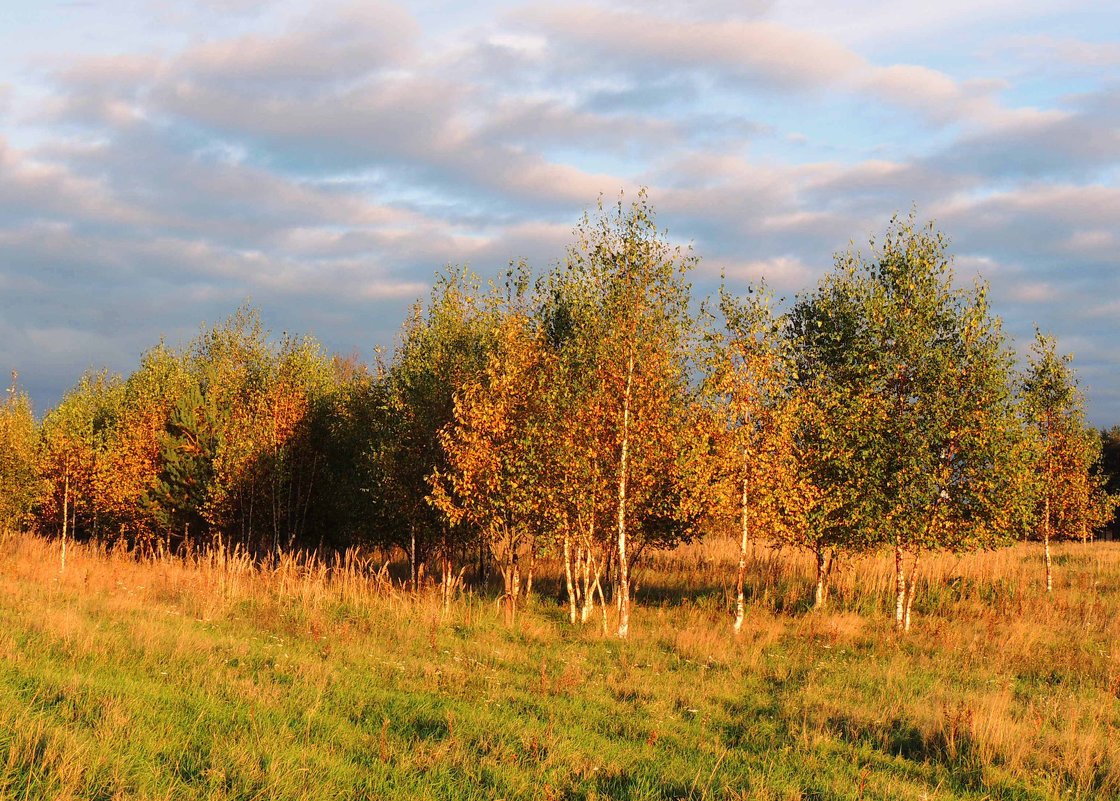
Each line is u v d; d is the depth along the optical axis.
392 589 21.72
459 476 22.64
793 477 20.44
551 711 11.17
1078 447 26.55
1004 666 15.34
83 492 36.47
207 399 36.62
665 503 21.62
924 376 20.45
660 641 18.08
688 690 13.04
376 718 10.12
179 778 7.23
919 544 20.08
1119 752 9.62
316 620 17.67
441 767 8.19
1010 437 19.70
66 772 6.91
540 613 22.27
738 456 19.62
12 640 12.40
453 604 20.84
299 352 36.75
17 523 36.53
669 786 8.11
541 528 20.84
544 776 8.16
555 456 19.81
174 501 34.03
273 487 31.78
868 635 18.67
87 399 46.72
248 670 12.52
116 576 23.80
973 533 19.89
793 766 9.15
